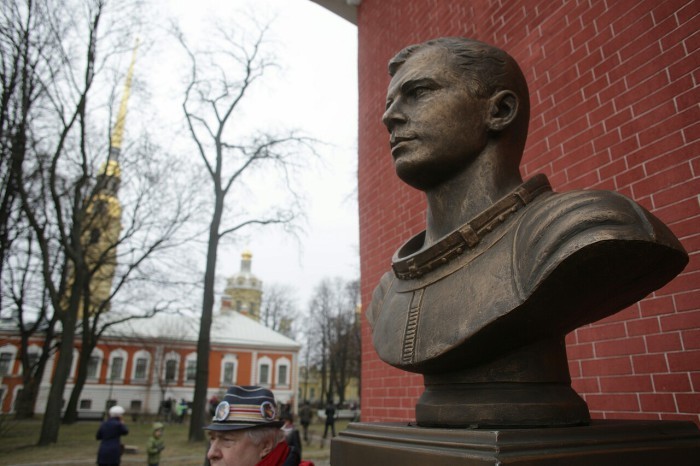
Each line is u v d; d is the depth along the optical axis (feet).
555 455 3.20
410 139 4.63
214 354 108.17
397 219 14.28
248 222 45.37
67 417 62.44
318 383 172.45
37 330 64.28
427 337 4.19
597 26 9.09
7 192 40.14
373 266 15.15
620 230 3.31
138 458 36.11
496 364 4.02
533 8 10.66
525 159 10.19
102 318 67.26
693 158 7.19
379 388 13.96
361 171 16.78
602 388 7.91
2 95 37.50
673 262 3.56
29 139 38.68
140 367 103.50
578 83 9.28
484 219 4.27
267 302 147.84
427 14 14.43
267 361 111.65
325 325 118.11
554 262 3.42
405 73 4.82
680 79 7.55
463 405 3.98
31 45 36.91
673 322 7.07
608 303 3.97
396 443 4.03
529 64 10.53
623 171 8.17
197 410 42.47
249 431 6.49
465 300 4.08
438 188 4.85
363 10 18.52
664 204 7.47
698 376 6.66
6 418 42.27
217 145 45.50
